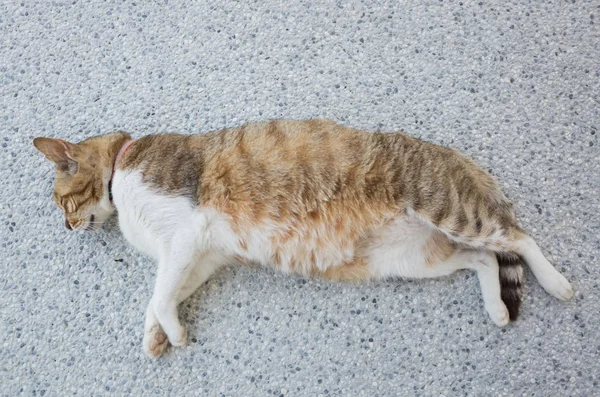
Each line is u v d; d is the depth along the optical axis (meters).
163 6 1.20
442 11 1.17
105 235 1.12
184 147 1.04
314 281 1.09
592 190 1.09
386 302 1.07
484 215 1.01
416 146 1.03
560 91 1.12
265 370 1.06
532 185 1.09
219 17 1.19
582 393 1.03
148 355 1.06
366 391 1.05
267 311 1.08
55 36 1.20
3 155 1.16
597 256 1.07
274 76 1.16
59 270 1.11
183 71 1.17
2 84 1.19
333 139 1.03
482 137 1.12
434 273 1.06
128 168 1.04
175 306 1.05
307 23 1.18
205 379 1.06
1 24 1.21
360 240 1.04
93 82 1.18
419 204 1.01
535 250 1.04
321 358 1.06
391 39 1.16
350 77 1.15
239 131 1.05
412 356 1.06
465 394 1.04
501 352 1.05
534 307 1.05
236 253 1.06
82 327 1.09
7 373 1.09
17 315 1.10
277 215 1.03
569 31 1.15
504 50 1.15
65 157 1.06
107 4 1.21
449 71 1.14
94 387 1.07
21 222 1.13
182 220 1.03
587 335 1.04
